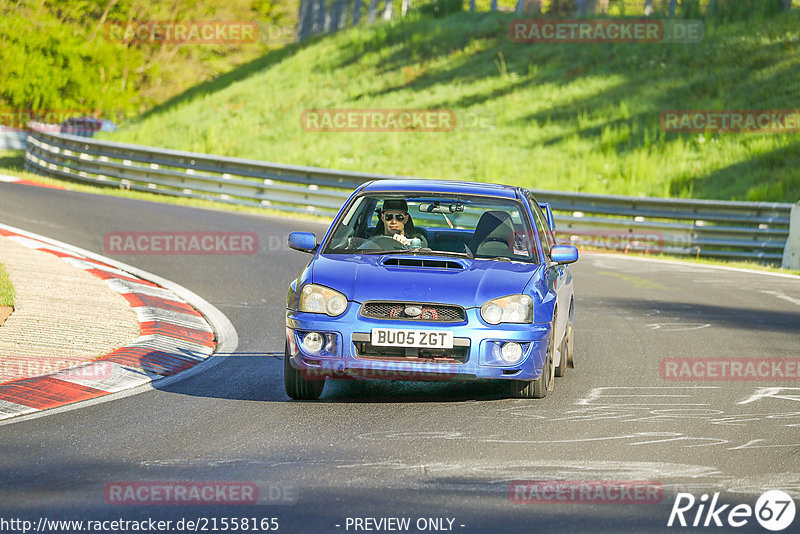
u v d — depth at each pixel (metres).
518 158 103.69
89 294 39.59
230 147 116.88
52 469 18.98
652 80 117.31
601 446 21.38
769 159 93.38
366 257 27.22
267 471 19.06
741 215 73.19
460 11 158.12
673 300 48.25
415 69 134.75
